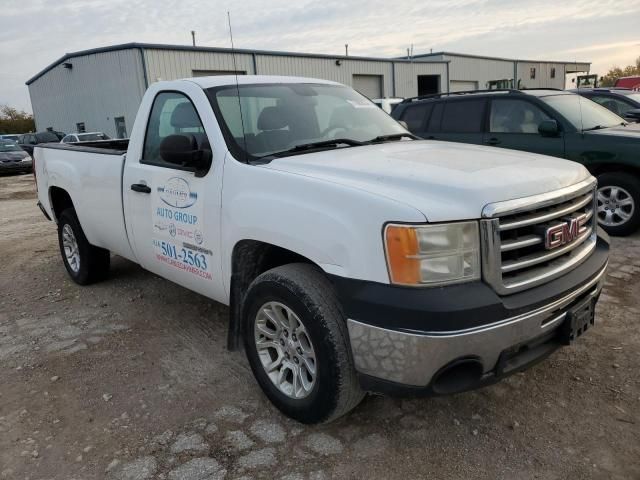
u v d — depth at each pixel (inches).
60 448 114.7
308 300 104.9
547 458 104.2
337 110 158.9
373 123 161.9
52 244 308.7
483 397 125.3
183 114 146.9
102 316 186.9
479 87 1777.8
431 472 101.8
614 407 119.1
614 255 229.3
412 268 92.2
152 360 151.9
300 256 120.2
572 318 106.4
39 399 134.6
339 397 105.4
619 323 160.1
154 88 159.8
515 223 97.6
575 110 281.9
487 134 298.5
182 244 144.8
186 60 998.4
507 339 95.2
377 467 103.8
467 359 93.1
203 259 138.4
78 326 179.2
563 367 136.5
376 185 103.1
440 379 96.0
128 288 214.2
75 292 214.4
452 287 93.2
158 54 967.0
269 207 114.0
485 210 94.2
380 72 1376.7
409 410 121.4
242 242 124.3
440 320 90.0
